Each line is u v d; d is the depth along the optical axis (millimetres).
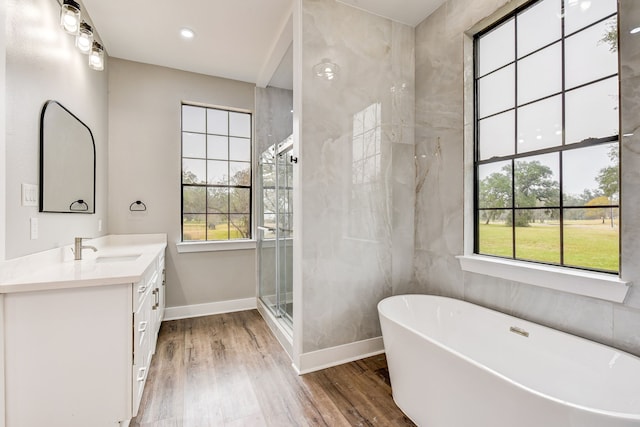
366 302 2418
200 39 2711
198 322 3117
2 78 1268
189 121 3369
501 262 1902
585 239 1598
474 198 2223
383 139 2498
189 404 1774
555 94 1729
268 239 3203
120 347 1436
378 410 1729
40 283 1301
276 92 3684
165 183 3176
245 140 3631
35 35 1548
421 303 2252
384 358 2361
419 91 2594
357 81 2367
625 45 1351
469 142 2207
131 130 3041
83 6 2225
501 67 2039
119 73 3004
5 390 1297
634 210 1330
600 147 1535
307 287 2186
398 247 2572
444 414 1428
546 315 1681
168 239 3195
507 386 1141
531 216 1862
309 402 1801
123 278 1421
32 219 1511
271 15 2404
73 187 2020
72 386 1376
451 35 2289
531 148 1856
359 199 2389
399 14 2465
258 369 2180
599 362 1386
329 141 2258
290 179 2607
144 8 2293
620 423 908
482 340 1925
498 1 1935
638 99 1312
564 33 1684
